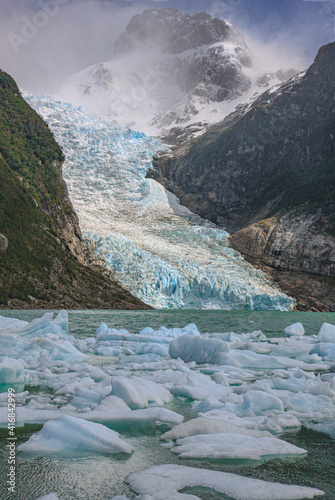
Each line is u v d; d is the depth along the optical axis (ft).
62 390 23.90
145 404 21.26
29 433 17.03
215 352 35.45
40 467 13.75
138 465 14.02
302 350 41.81
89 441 15.61
